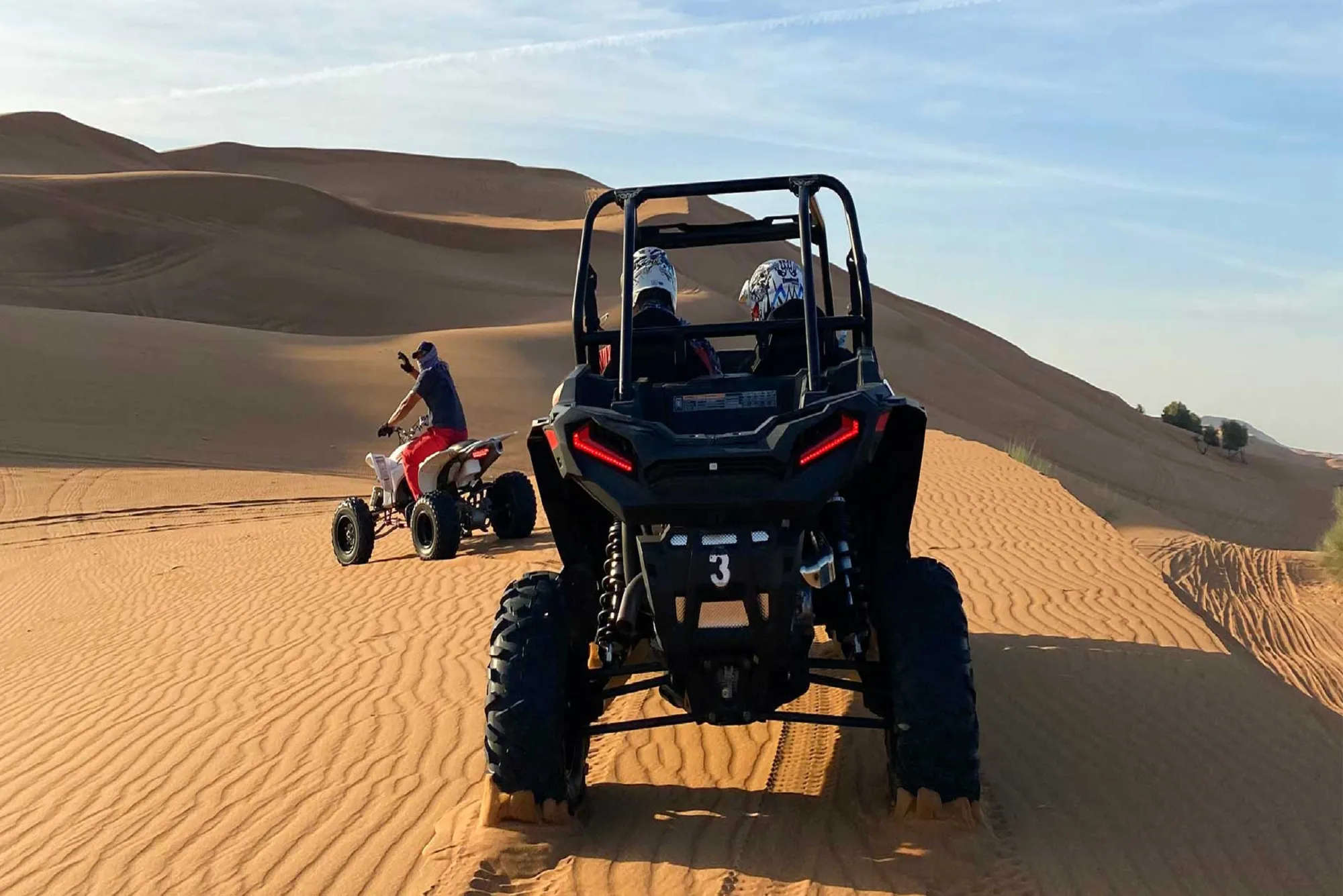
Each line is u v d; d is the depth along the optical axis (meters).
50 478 28.55
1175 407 109.56
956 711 4.32
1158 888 4.02
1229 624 12.05
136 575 15.05
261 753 6.25
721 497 4.15
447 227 107.12
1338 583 15.63
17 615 13.19
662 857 4.39
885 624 4.50
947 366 82.19
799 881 4.12
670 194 5.08
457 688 7.18
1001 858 4.23
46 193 89.38
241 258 88.38
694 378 5.18
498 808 4.62
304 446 35.88
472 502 13.63
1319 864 4.26
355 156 170.38
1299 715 6.13
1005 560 10.29
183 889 4.58
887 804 4.73
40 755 6.70
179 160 165.62
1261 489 76.25
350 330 82.19
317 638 9.27
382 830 4.95
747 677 4.41
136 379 39.31
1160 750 5.42
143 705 7.61
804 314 4.99
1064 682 6.51
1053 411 78.25
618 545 4.88
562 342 53.94
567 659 4.62
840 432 4.15
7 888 4.79
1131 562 10.01
